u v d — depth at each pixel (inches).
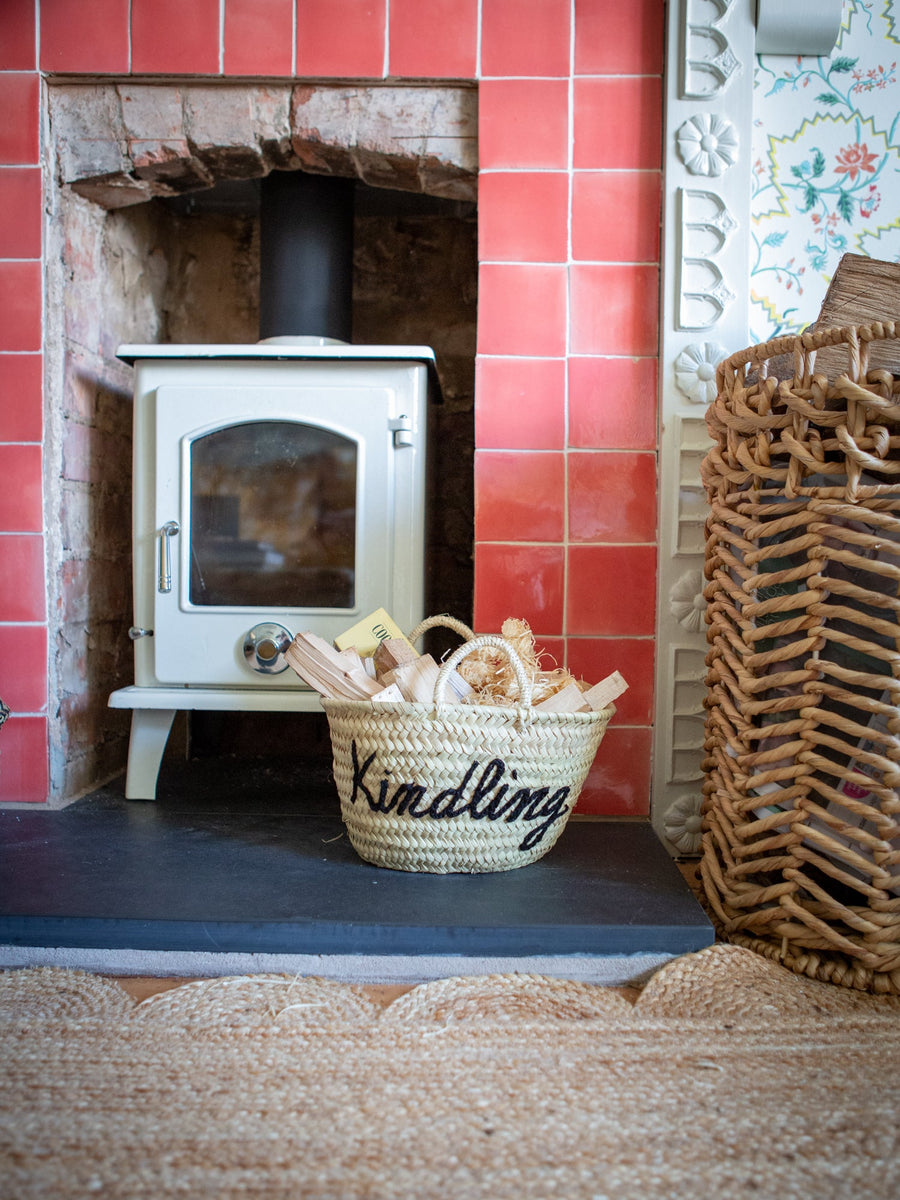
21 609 57.2
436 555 76.4
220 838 50.8
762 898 40.3
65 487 59.9
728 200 55.6
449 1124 27.6
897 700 36.2
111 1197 24.1
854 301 39.3
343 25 56.3
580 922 38.7
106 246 66.1
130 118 58.0
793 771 38.5
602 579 56.5
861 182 57.6
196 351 55.5
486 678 46.1
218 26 56.5
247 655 55.6
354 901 40.5
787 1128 27.8
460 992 36.3
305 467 56.5
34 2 56.8
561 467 56.5
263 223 67.1
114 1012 34.4
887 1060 32.0
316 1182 24.8
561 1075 30.5
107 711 67.1
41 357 57.1
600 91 56.2
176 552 56.3
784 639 39.9
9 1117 27.6
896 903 37.3
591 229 56.3
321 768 71.6
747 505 40.5
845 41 57.4
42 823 53.6
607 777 56.7
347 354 54.7
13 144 57.1
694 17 55.0
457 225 78.5
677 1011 35.2
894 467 35.7
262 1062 31.1
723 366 43.1
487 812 42.6
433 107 57.4
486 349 56.5
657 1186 24.9
